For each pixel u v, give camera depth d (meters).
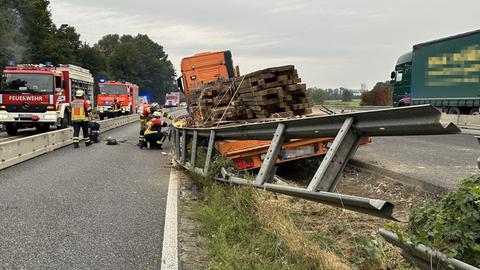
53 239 5.27
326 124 4.60
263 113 9.52
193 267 4.41
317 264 4.24
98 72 101.50
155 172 10.21
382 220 6.03
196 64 18.56
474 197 3.18
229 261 4.30
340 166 4.27
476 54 21.75
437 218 3.26
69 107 22.36
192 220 6.08
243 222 5.32
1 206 6.76
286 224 5.02
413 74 26.06
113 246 5.05
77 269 4.40
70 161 11.77
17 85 20.08
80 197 7.43
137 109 47.22
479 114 22.38
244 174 7.04
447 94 23.58
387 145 14.72
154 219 6.16
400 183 8.82
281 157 9.84
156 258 4.67
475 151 12.85
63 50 75.31
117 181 8.96
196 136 8.77
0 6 67.69
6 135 21.00
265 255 4.47
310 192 4.23
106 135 21.38
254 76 9.70
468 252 3.08
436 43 24.12
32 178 9.15
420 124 3.35
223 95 10.86
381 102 47.38
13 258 4.66
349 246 5.05
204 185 7.57
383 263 4.53
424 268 3.31
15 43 66.88
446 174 9.16
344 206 3.92
